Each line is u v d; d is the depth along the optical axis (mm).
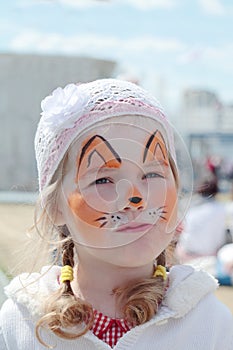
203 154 19438
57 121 1677
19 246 2107
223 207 6352
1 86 17219
